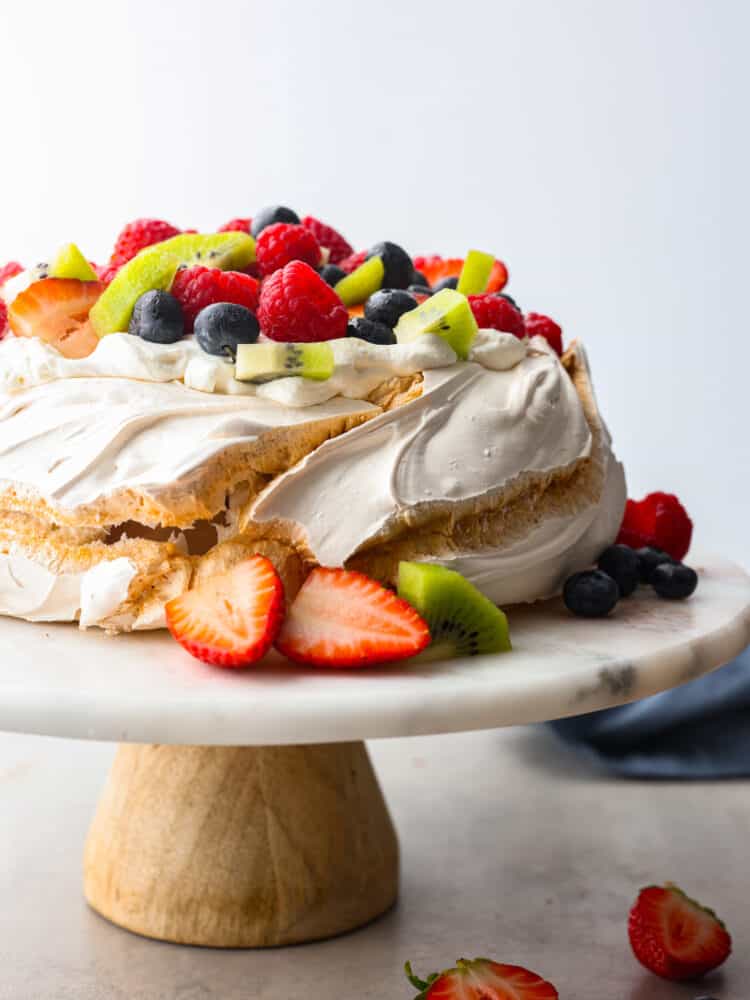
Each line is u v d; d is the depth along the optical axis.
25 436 0.54
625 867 0.65
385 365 0.55
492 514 0.55
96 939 0.59
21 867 0.65
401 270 0.63
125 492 0.52
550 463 0.56
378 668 0.50
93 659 0.51
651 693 0.51
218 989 0.56
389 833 0.63
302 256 0.60
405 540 0.53
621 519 0.61
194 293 0.57
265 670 0.50
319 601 0.51
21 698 0.47
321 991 0.56
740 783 0.74
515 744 0.79
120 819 0.61
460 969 0.54
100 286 0.58
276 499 0.53
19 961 0.58
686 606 0.58
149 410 0.54
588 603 0.56
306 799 0.60
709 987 0.56
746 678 0.73
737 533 1.11
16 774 0.74
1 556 0.54
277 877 0.59
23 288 0.59
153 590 0.53
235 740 0.47
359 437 0.54
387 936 0.60
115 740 0.47
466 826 0.69
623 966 0.58
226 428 0.53
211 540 0.53
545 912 0.61
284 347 0.54
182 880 0.59
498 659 0.51
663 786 0.73
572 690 0.49
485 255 0.64
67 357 0.57
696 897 0.63
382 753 0.77
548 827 0.69
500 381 0.57
